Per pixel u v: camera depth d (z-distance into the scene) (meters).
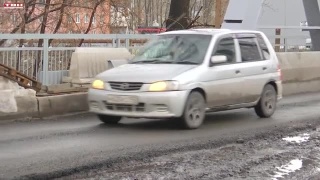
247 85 10.77
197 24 23.41
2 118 10.30
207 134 9.20
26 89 10.73
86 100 11.70
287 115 11.77
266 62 11.42
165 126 9.99
